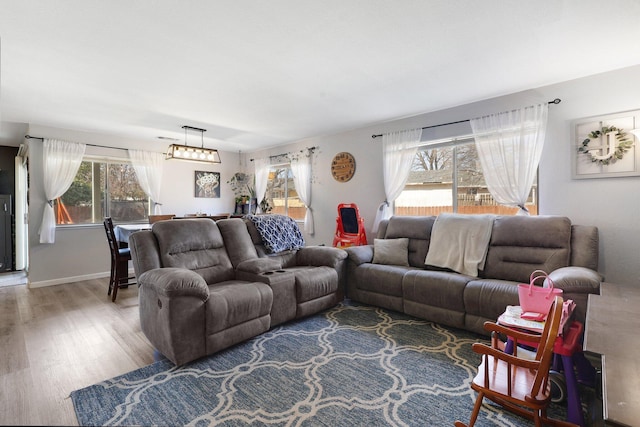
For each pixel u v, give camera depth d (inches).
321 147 209.8
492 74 111.7
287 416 64.9
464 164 149.9
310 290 119.3
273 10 73.7
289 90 125.1
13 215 221.1
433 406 68.1
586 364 72.4
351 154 191.8
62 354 92.4
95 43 87.4
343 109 151.4
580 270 91.1
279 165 246.2
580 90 115.0
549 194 122.5
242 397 71.4
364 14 75.9
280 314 110.2
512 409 64.4
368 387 75.2
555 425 60.6
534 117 122.6
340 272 135.6
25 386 76.0
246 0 69.9
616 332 50.4
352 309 132.1
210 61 99.2
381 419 64.0
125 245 164.4
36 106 141.7
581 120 114.5
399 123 169.0
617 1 71.7
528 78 115.4
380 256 142.9
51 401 70.1
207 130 192.1
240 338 96.0
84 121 168.1
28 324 115.9
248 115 159.8
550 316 54.1
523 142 125.2
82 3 70.0
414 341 100.3
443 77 114.0
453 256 126.6
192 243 113.2
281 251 142.0
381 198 177.9
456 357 89.7
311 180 217.0
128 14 74.4
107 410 66.9
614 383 34.5
